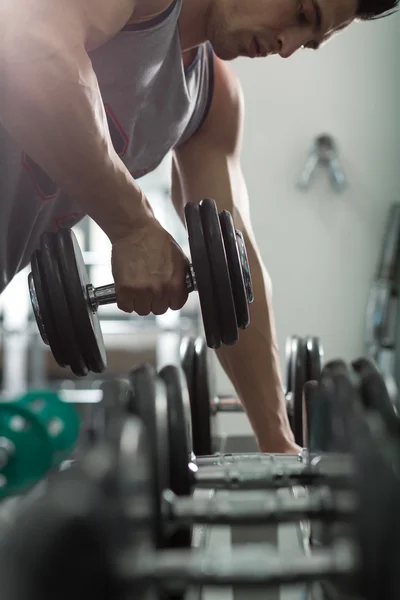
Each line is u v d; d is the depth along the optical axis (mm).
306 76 2557
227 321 799
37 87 687
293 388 1168
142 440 458
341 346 2535
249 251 1115
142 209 787
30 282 815
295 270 2539
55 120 701
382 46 2559
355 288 2543
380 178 2559
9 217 991
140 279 786
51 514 299
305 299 2541
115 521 350
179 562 418
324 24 869
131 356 3490
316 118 2557
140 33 832
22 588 268
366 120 2562
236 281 799
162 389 561
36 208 990
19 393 3012
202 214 771
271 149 2547
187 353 1094
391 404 534
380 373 560
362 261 2549
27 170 932
